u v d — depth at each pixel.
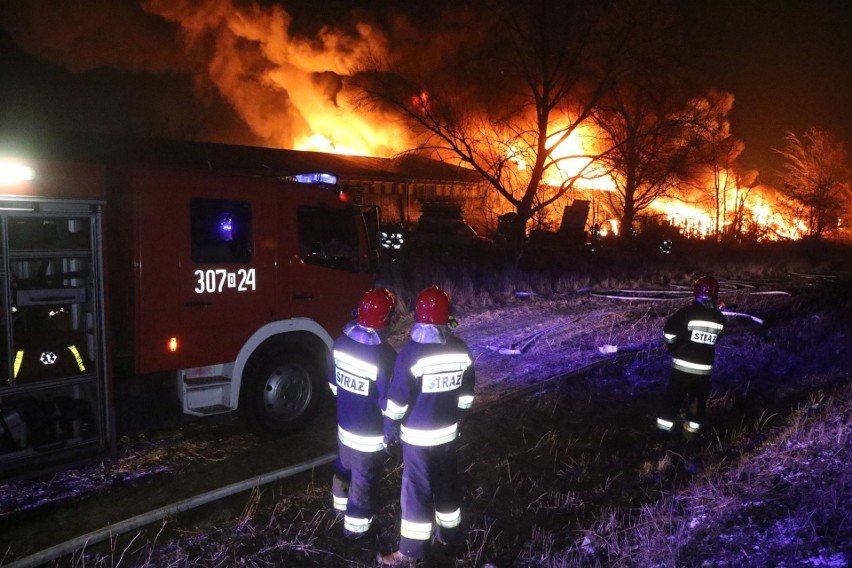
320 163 28.31
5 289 4.30
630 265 20.59
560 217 29.64
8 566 3.58
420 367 3.44
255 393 5.55
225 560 3.73
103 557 3.69
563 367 8.42
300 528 4.12
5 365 4.37
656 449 5.64
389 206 28.58
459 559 3.79
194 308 5.22
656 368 8.39
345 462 3.87
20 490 4.57
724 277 19.48
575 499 4.65
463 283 15.00
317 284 5.96
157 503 4.45
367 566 3.74
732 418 6.42
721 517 4.02
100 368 4.74
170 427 5.84
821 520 3.75
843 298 14.52
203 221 5.29
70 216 4.47
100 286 4.67
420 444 3.53
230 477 4.90
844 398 6.39
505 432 6.02
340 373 3.73
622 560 3.65
